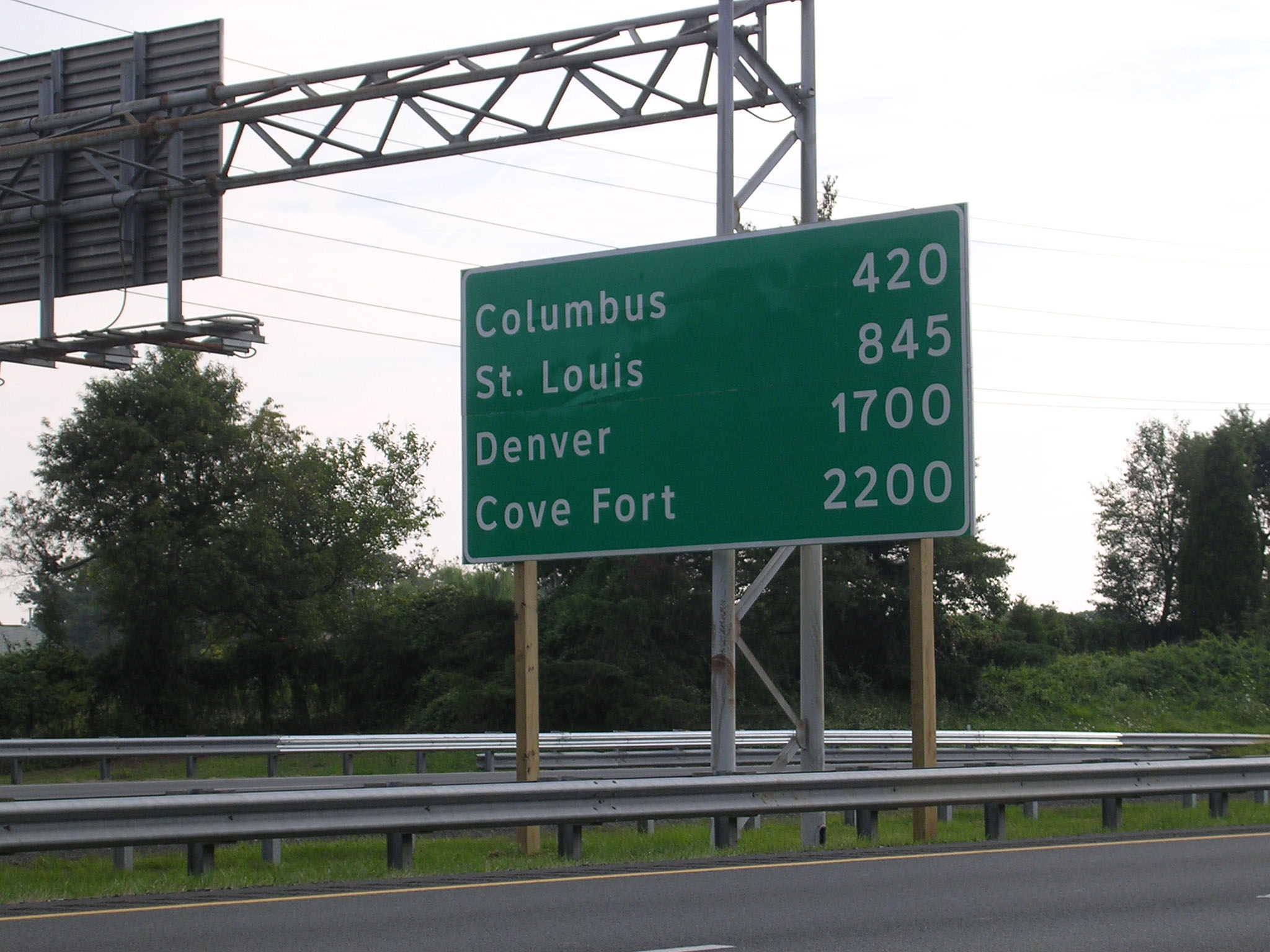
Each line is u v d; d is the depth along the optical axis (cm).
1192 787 2205
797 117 2344
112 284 2759
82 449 7044
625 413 2230
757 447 2139
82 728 6638
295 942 1102
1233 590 9006
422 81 2530
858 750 3878
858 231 2117
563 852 1767
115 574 6700
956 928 1171
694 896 1368
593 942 1100
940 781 1927
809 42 2338
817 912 1259
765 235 2175
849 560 6438
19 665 6750
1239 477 9156
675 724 5866
